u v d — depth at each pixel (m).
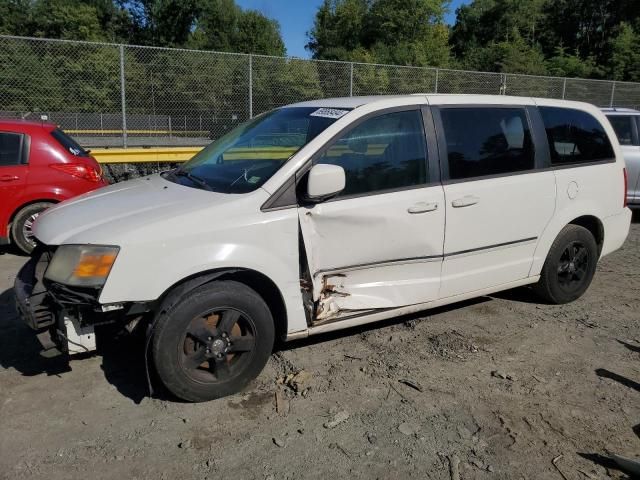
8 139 6.36
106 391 3.38
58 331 3.08
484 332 4.32
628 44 41.03
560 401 3.33
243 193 3.32
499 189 4.17
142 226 3.03
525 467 2.73
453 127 4.05
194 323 3.12
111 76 10.09
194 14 46.72
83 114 10.05
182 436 2.94
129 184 4.07
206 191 3.44
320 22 59.06
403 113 3.85
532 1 58.72
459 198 3.96
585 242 4.85
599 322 4.57
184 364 3.13
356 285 3.71
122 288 2.95
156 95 10.55
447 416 3.15
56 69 9.72
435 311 4.74
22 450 2.81
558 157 4.61
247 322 3.27
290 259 3.36
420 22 46.38
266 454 2.80
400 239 3.74
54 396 3.32
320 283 3.55
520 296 5.16
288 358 3.83
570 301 4.97
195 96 10.86
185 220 3.10
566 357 3.92
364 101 3.86
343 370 3.67
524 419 3.13
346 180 3.56
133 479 2.62
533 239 4.49
